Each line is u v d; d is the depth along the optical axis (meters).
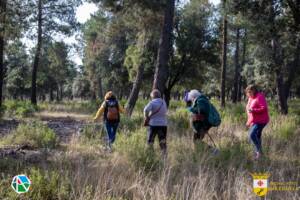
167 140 9.69
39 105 28.64
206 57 30.86
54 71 50.88
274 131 10.98
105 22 33.16
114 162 7.02
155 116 8.55
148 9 17.58
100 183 5.73
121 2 17.58
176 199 5.34
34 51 31.34
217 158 7.28
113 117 9.80
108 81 42.66
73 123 16.30
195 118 8.75
